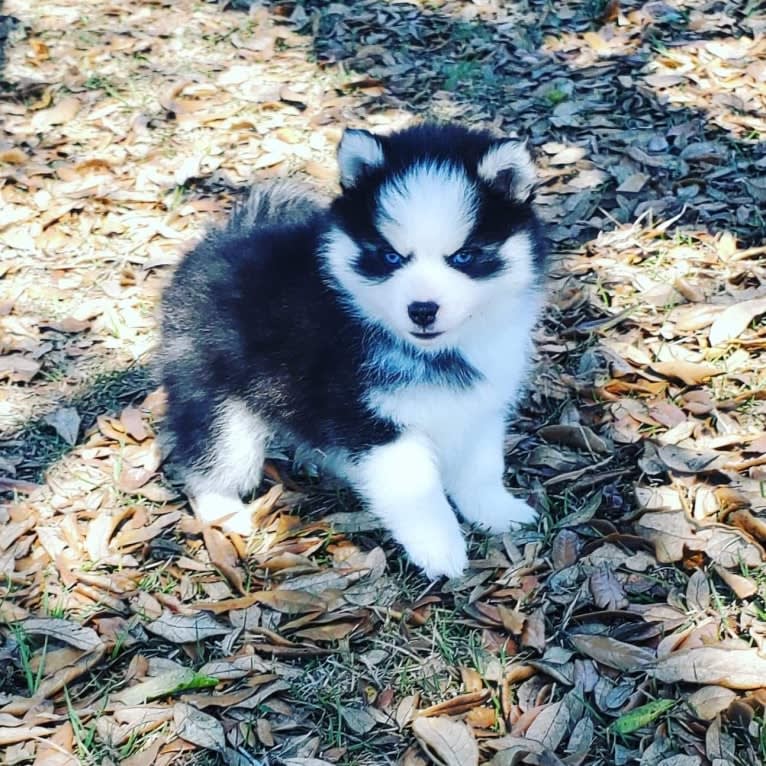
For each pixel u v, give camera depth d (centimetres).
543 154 141
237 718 89
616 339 116
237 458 104
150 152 150
